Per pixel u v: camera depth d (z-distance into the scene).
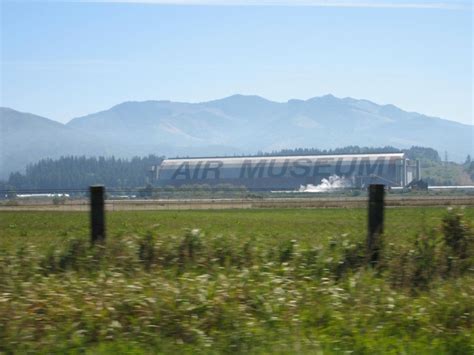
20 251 30.61
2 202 173.88
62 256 29.58
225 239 31.42
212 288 23.25
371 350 19.78
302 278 27.33
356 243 30.05
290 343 20.17
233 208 133.88
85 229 66.56
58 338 20.17
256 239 34.06
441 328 22.12
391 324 22.28
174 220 91.19
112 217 100.50
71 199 188.50
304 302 23.61
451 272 28.73
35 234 65.75
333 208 128.75
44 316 21.61
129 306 21.97
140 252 29.53
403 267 28.22
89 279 26.22
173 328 20.97
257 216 102.12
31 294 23.39
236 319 21.53
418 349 20.14
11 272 27.16
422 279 27.92
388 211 102.38
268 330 21.27
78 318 21.53
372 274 27.14
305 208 130.38
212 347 19.94
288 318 22.22
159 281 24.75
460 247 30.22
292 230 64.81
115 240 29.94
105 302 22.31
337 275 28.33
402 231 49.62
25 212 124.25
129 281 25.23
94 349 19.61
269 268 27.78
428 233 31.05
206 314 21.58
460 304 23.58
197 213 114.19
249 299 23.14
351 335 21.14
